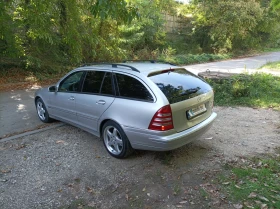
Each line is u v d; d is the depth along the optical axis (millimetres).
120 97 3717
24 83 10047
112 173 3543
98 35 12250
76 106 4453
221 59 20703
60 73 11742
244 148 4289
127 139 3678
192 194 3061
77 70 4570
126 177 3443
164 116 3264
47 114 5410
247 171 3500
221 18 21953
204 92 3934
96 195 3072
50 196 3049
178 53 21453
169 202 2928
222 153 4109
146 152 4133
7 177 3436
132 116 3512
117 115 3693
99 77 4113
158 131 3289
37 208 2842
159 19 19406
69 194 3088
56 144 4473
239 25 21656
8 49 9727
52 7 9664
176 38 24078
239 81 8219
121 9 5543
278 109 6500
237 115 6094
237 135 4855
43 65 11320
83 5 10719
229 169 3611
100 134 4148
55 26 10672
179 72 4074
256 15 21938
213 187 3186
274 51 28203
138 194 3080
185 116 3521
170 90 3502
